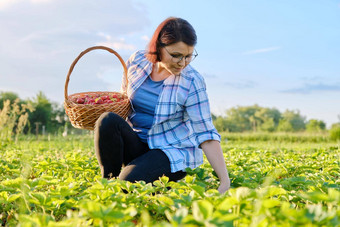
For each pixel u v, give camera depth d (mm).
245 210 1254
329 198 1270
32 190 1787
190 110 2318
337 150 5203
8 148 5938
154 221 1545
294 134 11461
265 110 41688
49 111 22375
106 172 2248
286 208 1181
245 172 2732
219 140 2260
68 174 2705
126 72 2609
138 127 2494
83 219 1229
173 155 2262
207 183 2297
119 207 1431
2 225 1645
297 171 3014
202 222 1019
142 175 2137
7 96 21203
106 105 2355
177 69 2225
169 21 2178
